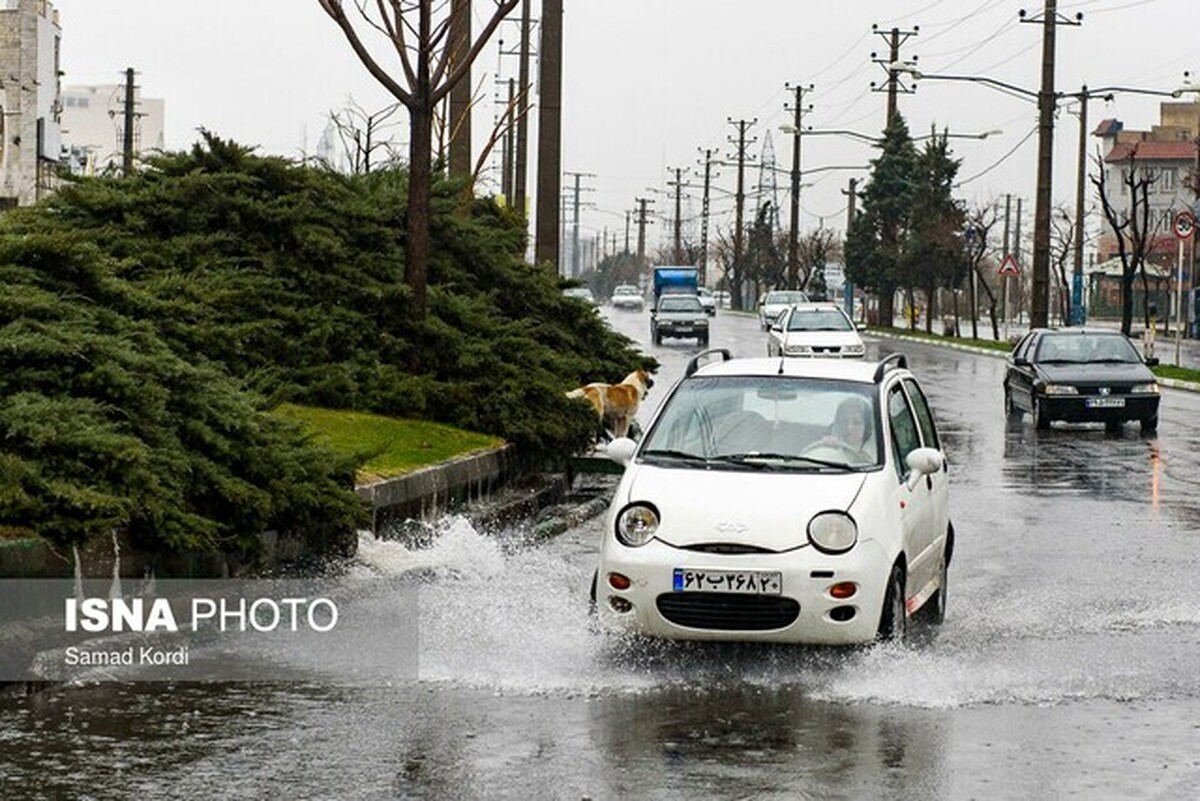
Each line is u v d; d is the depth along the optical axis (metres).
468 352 24.12
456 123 36.66
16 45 91.75
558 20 38.31
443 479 19.66
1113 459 29.44
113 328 15.13
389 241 25.36
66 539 12.34
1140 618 14.50
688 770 9.41
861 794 8.95
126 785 9.05
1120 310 120.56
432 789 9.02
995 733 10.31
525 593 15.30
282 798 8.84
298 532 15.48
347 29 23.36
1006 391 38.53
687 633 11.98
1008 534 20.03
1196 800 8.89
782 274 151.25
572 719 10.58
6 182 89.12
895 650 12.34
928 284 100.88
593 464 25.22
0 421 12.88
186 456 13.87
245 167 24.94
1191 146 132.25
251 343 22.48
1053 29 59.25
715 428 13.41
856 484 12.52
